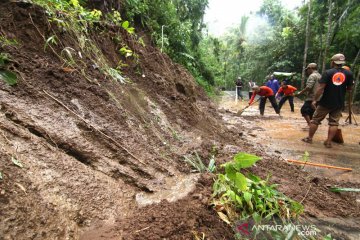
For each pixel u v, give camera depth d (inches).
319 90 189.5
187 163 111.3
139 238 62.1
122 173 87.0
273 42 870.4
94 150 87.2
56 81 104.7
